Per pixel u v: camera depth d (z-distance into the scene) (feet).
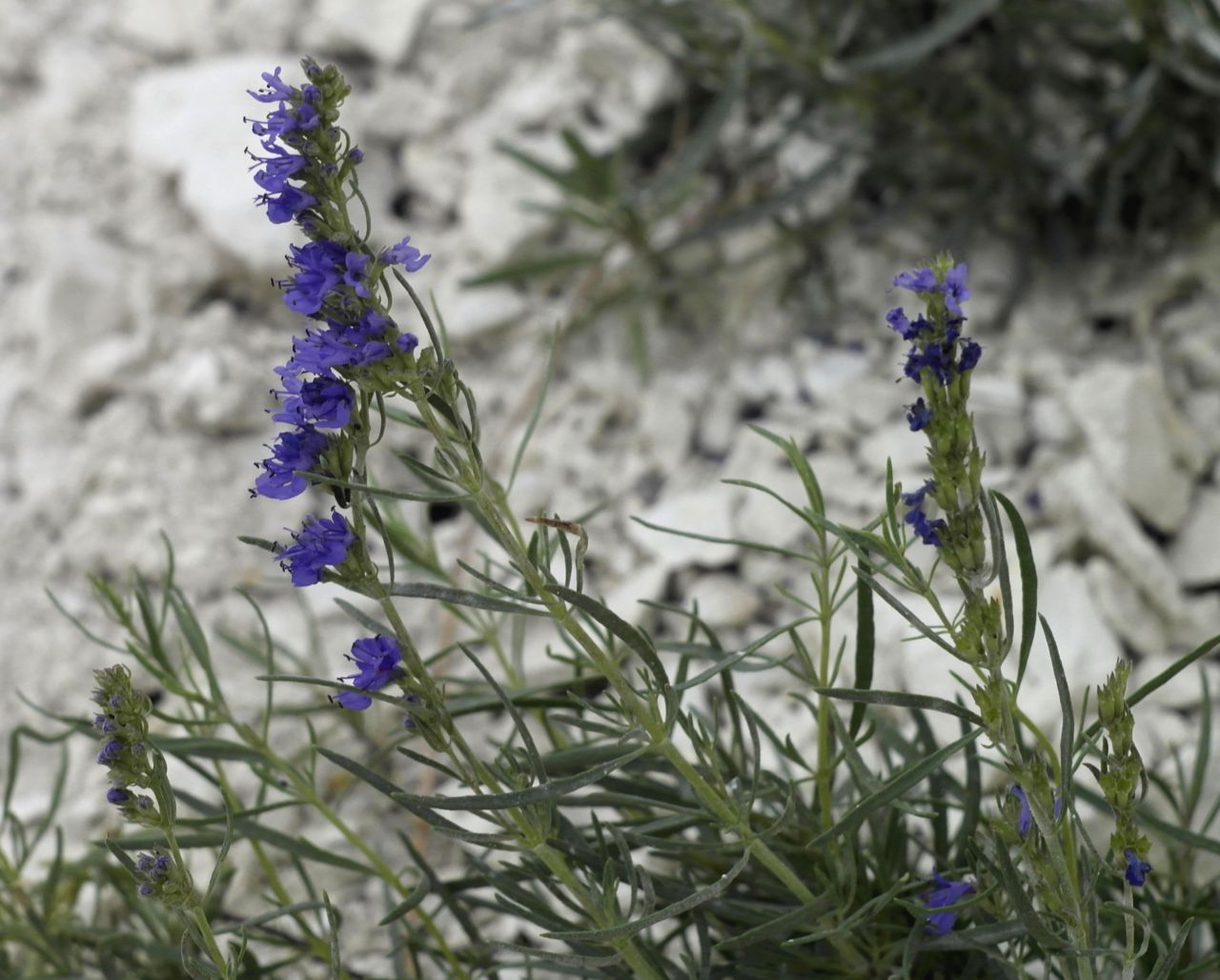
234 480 5.31
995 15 5.30
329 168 3.31
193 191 5.81
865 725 4.25
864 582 3.54
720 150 5.88
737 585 4.71
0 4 6.91
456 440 3.35
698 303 5.57
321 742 4.43
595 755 3.68
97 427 5.47
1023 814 3.49
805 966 3.74
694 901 3.47
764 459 5.00
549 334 5.51
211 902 4.15
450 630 4.54
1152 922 3.65
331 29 6.27
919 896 3.69
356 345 3.31
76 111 6.43
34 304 5.74
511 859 4.24
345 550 3.34
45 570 5.22
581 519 3.76
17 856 4.09
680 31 5.42
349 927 4.22
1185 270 5.18
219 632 4.16
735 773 3.76
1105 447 4.59
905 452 4.84
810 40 5.50
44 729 4.80
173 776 4.37
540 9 6.18
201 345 5.61
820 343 5.34
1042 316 5.26
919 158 5.46
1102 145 5.44
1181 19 4.61
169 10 6.57
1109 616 4.36
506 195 5.75
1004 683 3.37
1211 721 4.25
